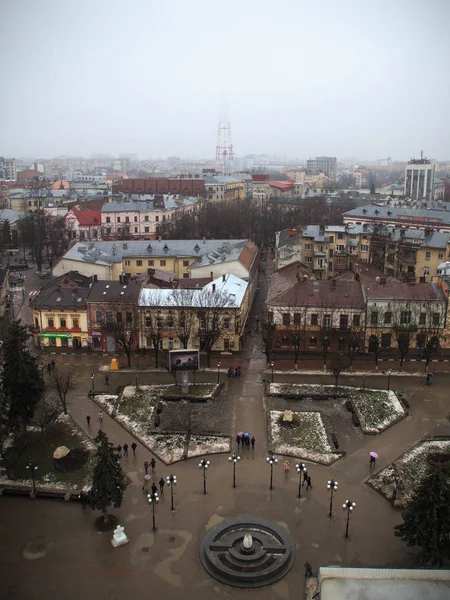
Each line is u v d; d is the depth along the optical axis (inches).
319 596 1724.9
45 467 2583.7
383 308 3850.9
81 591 1857.8
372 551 2027.6
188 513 2250.2
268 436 2827.3
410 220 7052.2
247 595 1838.1
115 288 4146.2
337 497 2342.5
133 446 2664.9
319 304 3897.6
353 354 3666.3
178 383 3472.0
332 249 5826.8
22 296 5595.5
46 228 7716.5
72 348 4146.2
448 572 1755.7
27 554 2027.6
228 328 3969.0
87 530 2156.7
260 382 3501.5
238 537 2090.3
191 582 1897.1
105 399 3265.3
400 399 3206.2
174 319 3956.7
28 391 2802.7
